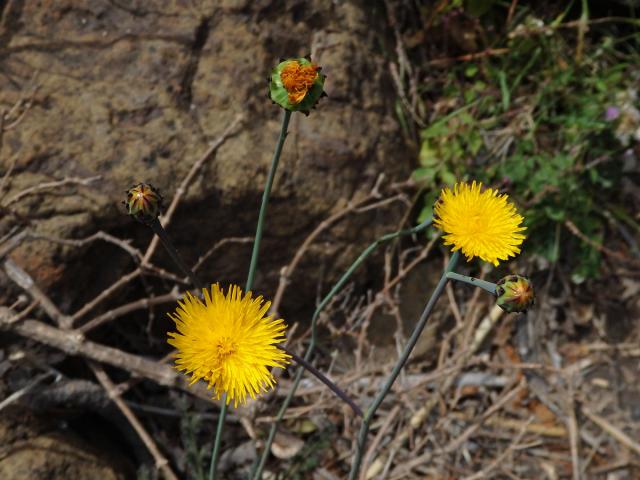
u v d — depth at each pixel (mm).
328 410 728
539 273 842
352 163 711
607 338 833
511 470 735
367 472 700
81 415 657
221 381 453
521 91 856
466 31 836
